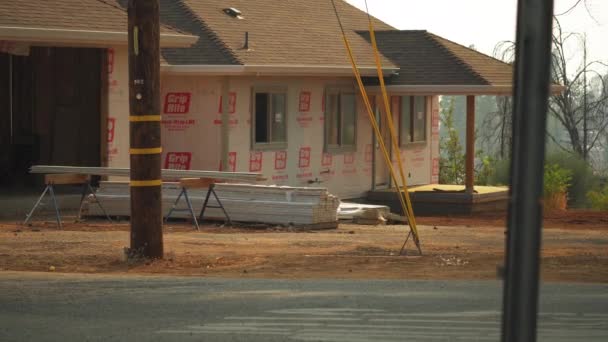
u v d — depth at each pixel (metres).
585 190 56.00
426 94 48.78
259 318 15.69
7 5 34.25
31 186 39.94
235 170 41.88
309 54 45.88
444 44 51.22
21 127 41.69
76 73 40.34
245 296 17.86
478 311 16.34
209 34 42.75
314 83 46.53
